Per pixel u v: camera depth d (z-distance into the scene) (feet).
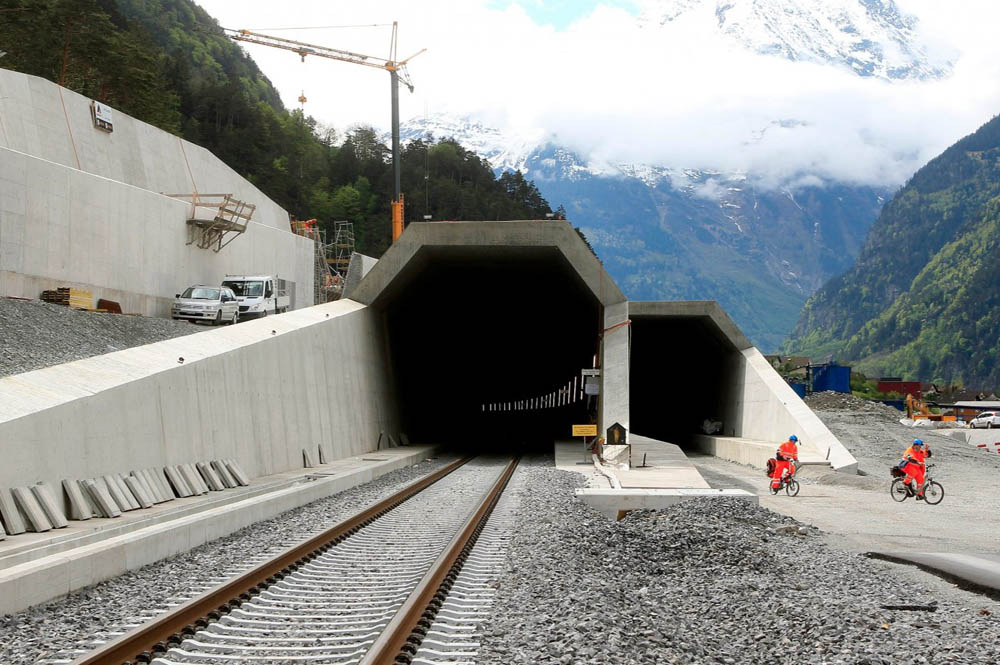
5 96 123.54
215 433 64.80
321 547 38.68
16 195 94.58
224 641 23.12
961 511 69.56
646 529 49.67
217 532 42.98
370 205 472.85
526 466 103.55
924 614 28.25
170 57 438.40
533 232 116.67
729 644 24.89
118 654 20.58
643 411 208.13
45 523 38.78
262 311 131.85
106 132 147.43
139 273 119.34
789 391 127.44
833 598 31.14
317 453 89.97
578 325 176.65
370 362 118.93
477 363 207.51
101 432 47.91
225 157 383.65
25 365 69.46
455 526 48.14
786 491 82.28
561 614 26.18
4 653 21.67
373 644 21.30
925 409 275.80
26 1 223.10
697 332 162.40
